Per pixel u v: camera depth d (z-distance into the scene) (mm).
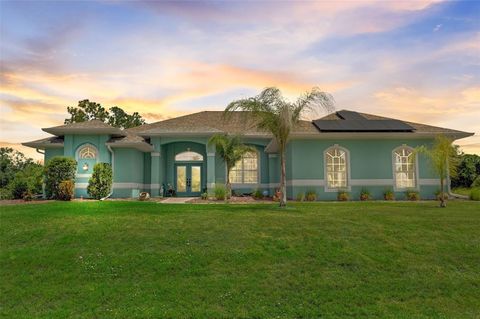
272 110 14859
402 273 7953
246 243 9312
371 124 22500
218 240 9492
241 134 24875
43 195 21844
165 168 26531
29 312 6332
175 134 24031
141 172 25234
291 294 7020
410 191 21719
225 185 23484
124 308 6430
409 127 22016
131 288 7176
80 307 6492
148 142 25141
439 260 8570
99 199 21375
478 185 28016
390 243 9453
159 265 8109
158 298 6793
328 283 7430
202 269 7957
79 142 23406
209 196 22547
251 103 14875
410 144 22250
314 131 21516
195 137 24469
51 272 7867
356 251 8922
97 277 7660
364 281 7590
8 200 20406
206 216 12102
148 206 15398
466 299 7051
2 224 10984
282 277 7664
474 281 7699
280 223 11031
